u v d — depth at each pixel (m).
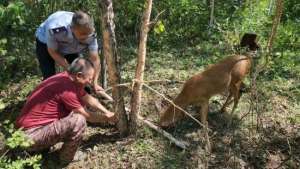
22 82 7.14
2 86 6.94
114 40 5.12
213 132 5.89
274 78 7.23
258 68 5.84
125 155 5.40
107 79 6.75
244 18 8.92
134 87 5.32
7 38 7.48
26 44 7.58
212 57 7.89
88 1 7.68
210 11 9.03
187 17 8.93
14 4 7.30
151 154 5.42
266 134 5.91
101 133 5.82
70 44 5.55
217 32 8.71
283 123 6.14
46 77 5.99
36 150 5.12
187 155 5.43
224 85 5.47
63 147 5.13
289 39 8.27
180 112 5.58
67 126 4.93
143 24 5.02
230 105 6.45
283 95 6.79
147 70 7.46
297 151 5.68
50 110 4.98
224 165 5.36
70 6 7.64
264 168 5.42
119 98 5.36
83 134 5.25
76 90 5.02
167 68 7.56
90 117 5.19
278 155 5.60
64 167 5.25
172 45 8.51
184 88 5.54
